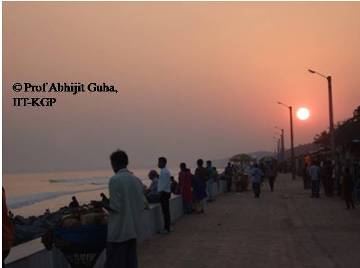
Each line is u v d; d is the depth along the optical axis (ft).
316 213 70.33
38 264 26.71
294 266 35.12
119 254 27.04
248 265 35.65
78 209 27.71
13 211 138.41
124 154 28.17
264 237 48.52
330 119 117.91
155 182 59.72
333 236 48.75
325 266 34.99
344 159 109.81
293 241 45.98
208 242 45.73
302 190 127.24
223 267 35.12
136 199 27.55
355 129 116.37
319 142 217.77
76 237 26.20
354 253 39.68
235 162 169.78
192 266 35.60
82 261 26.66
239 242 45.65
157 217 52.49
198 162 73.77
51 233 26.71
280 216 66.95
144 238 47.09
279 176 245.45
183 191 69.77
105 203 27.66
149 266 35.68
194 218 65.31
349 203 77.30
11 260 24.48
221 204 86.74
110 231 26.94
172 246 43.73
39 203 170.91
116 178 27.27
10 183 483.92
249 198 101.50
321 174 108.78
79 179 575.79
